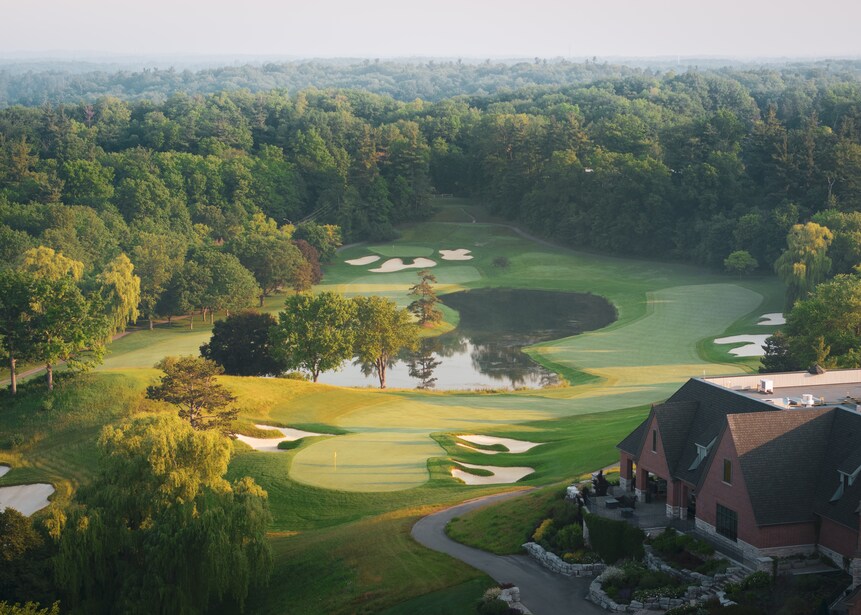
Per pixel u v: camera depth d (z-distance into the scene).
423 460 68.88
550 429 78.81
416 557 47.56
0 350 85.25
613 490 52.16
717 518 43.69
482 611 39.97
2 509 65.06
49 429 78.00
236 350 107.50
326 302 105.75
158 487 51.28
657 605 39.00
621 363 114.50
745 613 36.03
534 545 46.66
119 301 135.38
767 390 52.62
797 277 129.38
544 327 140.88
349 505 60.31
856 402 50.31
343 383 113.75
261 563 48.25
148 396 76.19
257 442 77.19
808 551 41.22
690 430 48.06
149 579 46.38
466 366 119.69
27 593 45.00
